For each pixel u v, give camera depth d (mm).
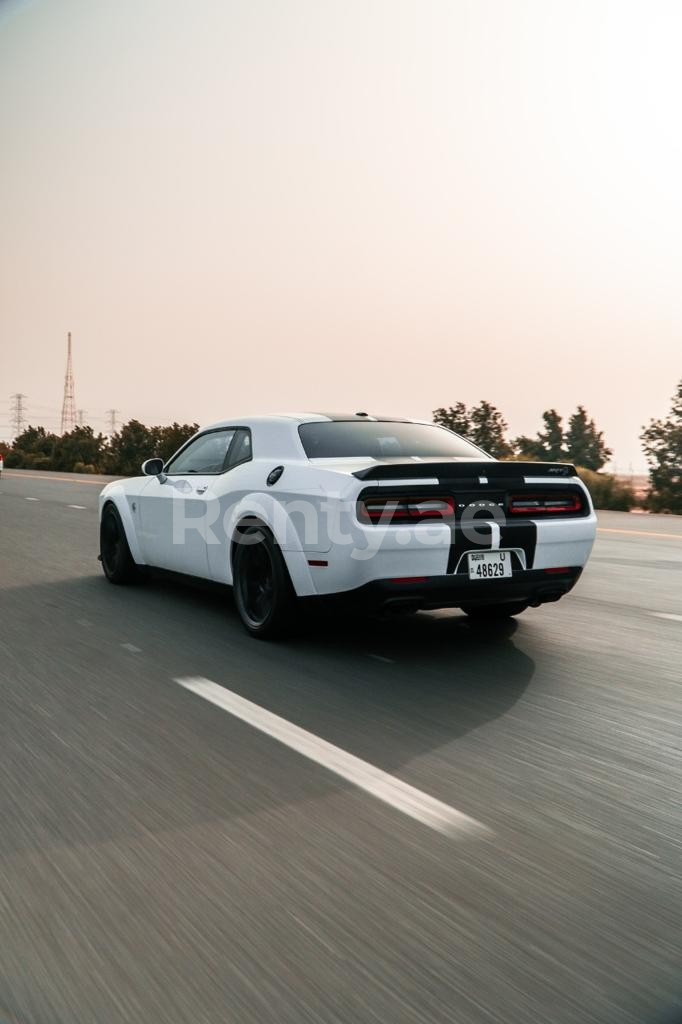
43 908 2363
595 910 2363
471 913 2342
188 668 4973
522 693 4512
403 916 2322
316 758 3533
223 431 6449
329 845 2744
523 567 5215
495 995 1992
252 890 2457
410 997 1983
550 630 6113
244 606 5793
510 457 27578
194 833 2828
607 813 3018
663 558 10406
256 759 3518
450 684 4672
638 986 2027
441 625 6258
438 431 6141
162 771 3377
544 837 2820
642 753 3635
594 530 5445
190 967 2094
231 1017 1919
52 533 12141
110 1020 1914
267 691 4512
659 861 2660
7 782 3262
